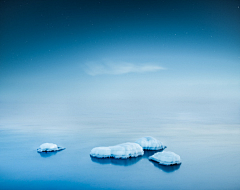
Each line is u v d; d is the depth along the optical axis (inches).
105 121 1391.5
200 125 1170.0
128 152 583.8
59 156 609.3
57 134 930.1
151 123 1274.6
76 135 904.9
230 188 418.9
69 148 691.4
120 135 901.8
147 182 447.2
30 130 1035.3
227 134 911.7
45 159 586.6
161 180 455.8
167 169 511.5
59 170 509.4
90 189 418.9
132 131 1000.2
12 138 846.5
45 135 908.6
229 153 631.2
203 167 524.1
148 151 642.2
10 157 602.9
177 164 541.6
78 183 443.5
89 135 904.9
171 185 434.0
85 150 666.8
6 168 522.3
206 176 473.4
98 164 544.1
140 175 479.2
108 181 452.8
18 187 425.1
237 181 446.9
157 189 419.5
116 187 426.9
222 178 462.3
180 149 674.2
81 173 491.2
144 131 997.2
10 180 456.4
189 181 450.0
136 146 609.3
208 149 674.8
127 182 446.6
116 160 569.9
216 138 833.5
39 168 522.6
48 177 472.7
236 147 695.7
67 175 481.1
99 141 791.1
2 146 720.3
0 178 466.9
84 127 1128.8
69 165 539.2
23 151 657.6
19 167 528.1
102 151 595.2
